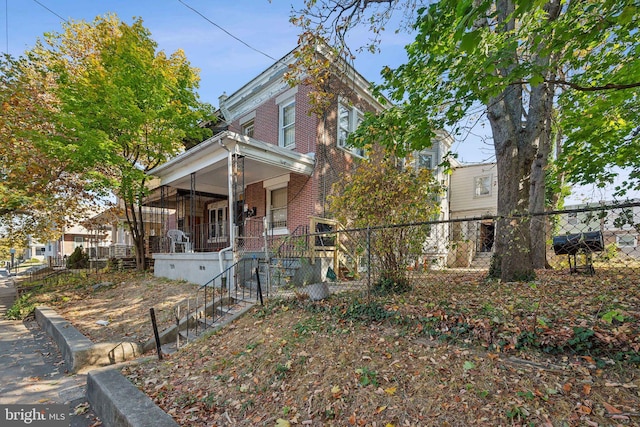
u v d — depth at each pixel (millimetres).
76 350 4961
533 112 6426
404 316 4191
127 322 6816
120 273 12555
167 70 11555
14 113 9586
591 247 5473
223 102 13617
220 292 7582
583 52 7020
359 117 12078
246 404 3182
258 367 3771
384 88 6895
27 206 10898
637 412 2182
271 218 11594
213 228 14438
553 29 4004
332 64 7340
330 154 10789
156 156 12086
